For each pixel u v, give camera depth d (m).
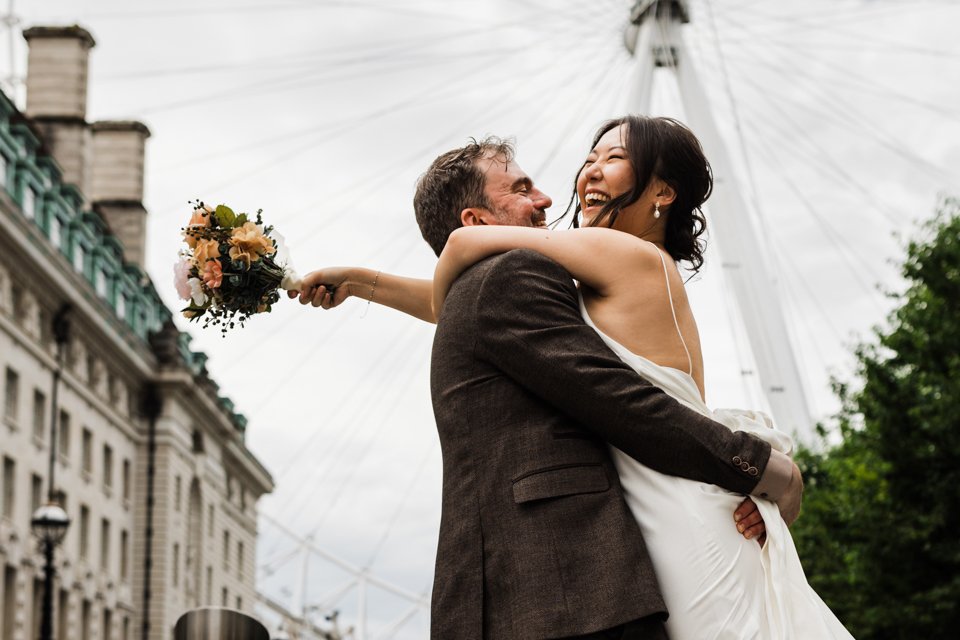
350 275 3.74
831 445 32.03
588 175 3.32
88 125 61.84
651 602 2.75
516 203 3.43
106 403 60.03
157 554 63.88
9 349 48.62
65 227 56.41
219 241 3.60
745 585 2.85
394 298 3.75
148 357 64.25
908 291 23.31
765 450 2.90
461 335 3.02
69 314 54.41
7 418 47.94
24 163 51.78
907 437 20.88
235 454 78.00
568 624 2.75
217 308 3.64
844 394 27.19
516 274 3.00
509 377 2.96
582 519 2.83
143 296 66.75
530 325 2.94
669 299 3.08
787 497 2.92
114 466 61.03
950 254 22.64
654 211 3.29
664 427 2.86
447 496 2.98
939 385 21.28
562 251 3.07
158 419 65.38
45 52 61.88
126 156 68.75
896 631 21.14
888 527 20.81
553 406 2.92
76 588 54.25
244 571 82.88
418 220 3.54
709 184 3.33
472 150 3.50
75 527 54.81
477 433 2.95
